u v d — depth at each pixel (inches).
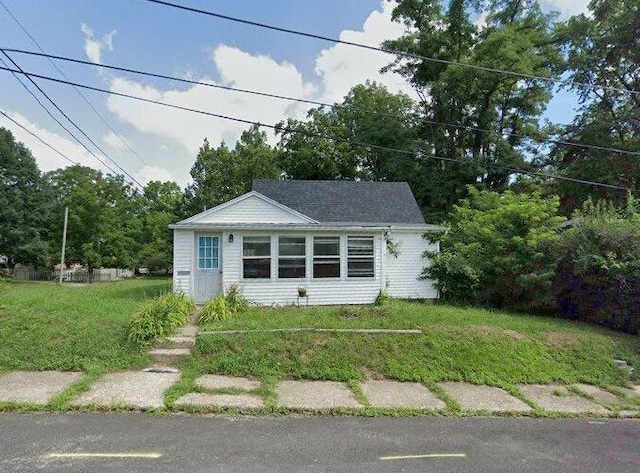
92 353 271.0
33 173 1215.6
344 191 673.0
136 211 1744.6
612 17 820.6
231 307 405.7
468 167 933.2
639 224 419.2
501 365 291.3
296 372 265.7
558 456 169.2
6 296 373.4
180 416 198.2
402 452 166.6
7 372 247.1
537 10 954.1
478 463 158.6
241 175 1255.5
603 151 815.7
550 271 446.9
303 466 149.9
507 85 932.0
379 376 271.4
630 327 390.0
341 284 498.0
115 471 139.7
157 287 689.6
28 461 145.9
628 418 226.1
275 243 485.4
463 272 517.3
